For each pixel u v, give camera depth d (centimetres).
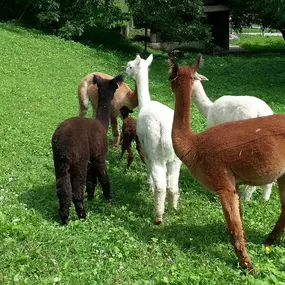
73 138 281
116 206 318
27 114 527
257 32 1855
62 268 229
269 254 253
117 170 393
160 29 1104
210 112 353
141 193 346
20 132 459
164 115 294
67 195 279
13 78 681
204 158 242
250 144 236
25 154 402
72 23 1040
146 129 293
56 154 279
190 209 316
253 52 1301
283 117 245
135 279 226
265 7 923
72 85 713
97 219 290
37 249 242
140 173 388
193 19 1143
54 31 1052
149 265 240
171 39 1130
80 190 287
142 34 1320
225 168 239
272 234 267
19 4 1221
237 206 239
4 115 507
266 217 306
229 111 332
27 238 252
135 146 458
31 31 993
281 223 264
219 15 1288
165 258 249
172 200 306
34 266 227
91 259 240
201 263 245
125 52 1087
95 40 1153
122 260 243
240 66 997
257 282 216
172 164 300
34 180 349
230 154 237
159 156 291
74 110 577
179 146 250
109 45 1134
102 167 313
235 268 240
